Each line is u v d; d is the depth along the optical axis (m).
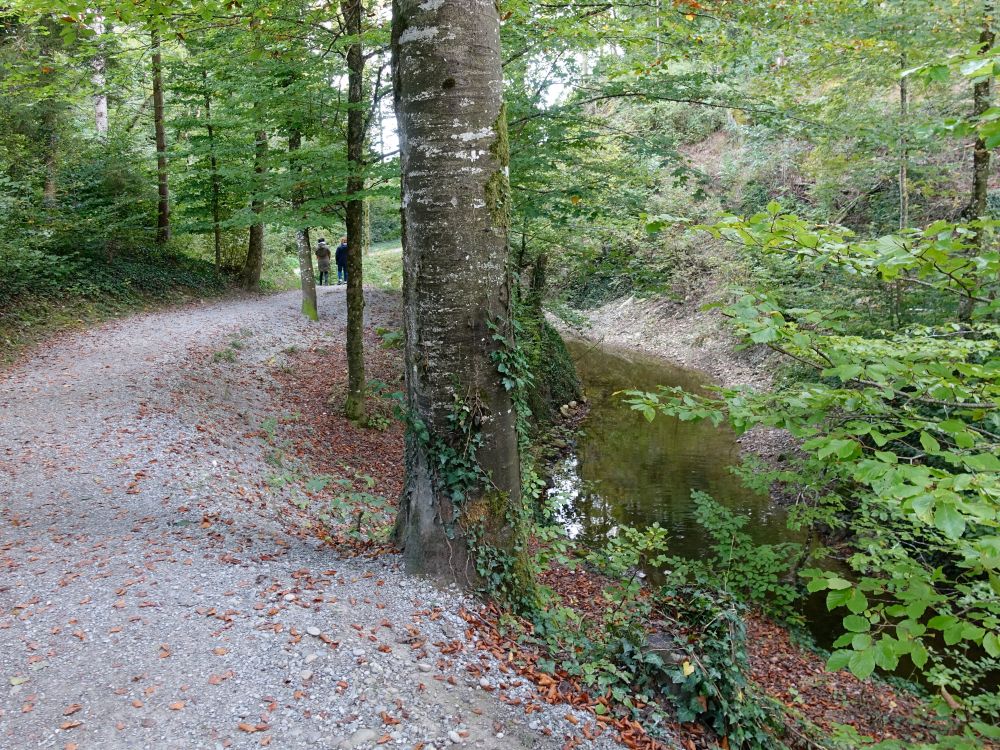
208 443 8.30
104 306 14.32
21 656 3.62
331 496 8.27
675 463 13.11
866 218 15.41
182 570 4.69
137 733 3.10
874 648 2.28
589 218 9.80
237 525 5.83
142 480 6.62
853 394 2.88
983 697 5.42
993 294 4.70
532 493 6.46
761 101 8.49
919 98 11.22
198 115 17.91
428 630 4.15
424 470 4.73
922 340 4.20
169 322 14.29
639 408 3.49
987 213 10.91
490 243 4.58
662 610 5.17
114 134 17.78
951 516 1.98
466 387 4.62
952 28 8.65
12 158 13.70
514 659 4.16
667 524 10.15
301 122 9.16
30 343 11.40
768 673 6.50
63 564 4.73
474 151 4.43
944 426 2.43
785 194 18.42
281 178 8.77
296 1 7.82
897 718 5.98
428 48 4.30
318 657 3.72
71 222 14.57
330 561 5.12
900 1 8.79
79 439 7.54
